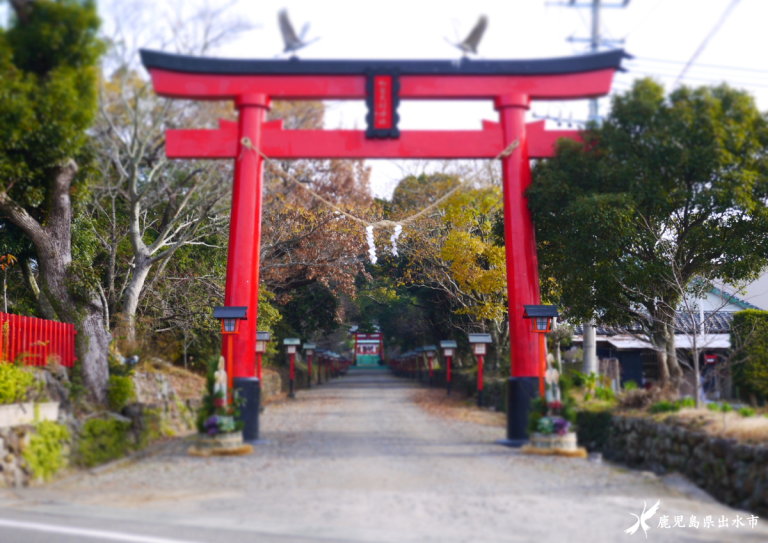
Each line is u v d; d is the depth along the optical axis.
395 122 14.52
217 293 23.61
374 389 34.59
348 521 7.21
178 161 17.78
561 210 14.98
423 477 9.91
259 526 7.01
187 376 21.42
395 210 27.67
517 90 14.79
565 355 25.80
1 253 17.95
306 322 41.06
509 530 6.84
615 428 13.14
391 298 39.44
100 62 13.55
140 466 11.34
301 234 27.66
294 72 14.49
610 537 6.66
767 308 26.92
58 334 14.81
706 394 15.07
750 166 14.14
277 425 17.14
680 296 16.72
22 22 12.13
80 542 6.37
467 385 27.00
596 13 16.28
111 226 20.25
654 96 14.12
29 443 10.12
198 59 14.24
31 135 12.80
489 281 23.06
